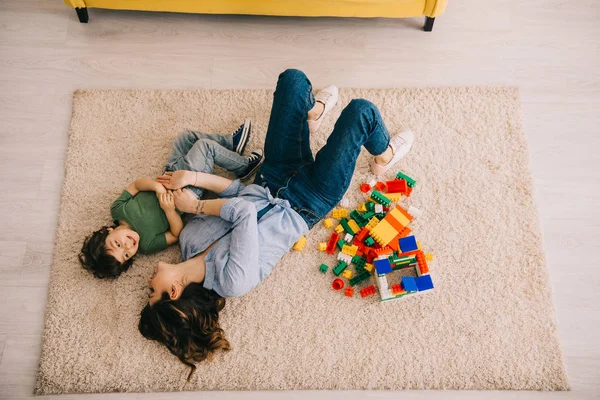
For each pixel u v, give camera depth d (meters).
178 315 1.42
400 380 1.54
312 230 1.70
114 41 1.96
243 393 1.54
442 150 1.79
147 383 1.55
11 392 1.54
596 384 1.54
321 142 1.81
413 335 1.59
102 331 1.60
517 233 1.69
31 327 1.61
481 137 1.81
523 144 1.80
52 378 1.54
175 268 1.48
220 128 1.84
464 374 1.55
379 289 1.59
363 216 1.66
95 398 1.54
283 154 1.52
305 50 1.96
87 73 1.92
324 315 1.61
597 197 1.75
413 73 1.92
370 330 1.60
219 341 1.52
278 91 1.47
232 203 1.46
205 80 1.91
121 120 1.84
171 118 1.85
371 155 1.79
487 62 1.93
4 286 1.65
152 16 2.00
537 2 2.01
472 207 1.72
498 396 1.53
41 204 1.75
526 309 1.61
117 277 1.65
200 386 1.54
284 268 1.66
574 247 1.69
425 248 1.68
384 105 1.85
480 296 1.63
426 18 1.93
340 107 1.85
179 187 1.55
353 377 1.55
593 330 1.60
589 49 1.94
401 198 1.73
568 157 1.80
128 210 1.57
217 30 1.98
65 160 1.80
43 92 1.89
